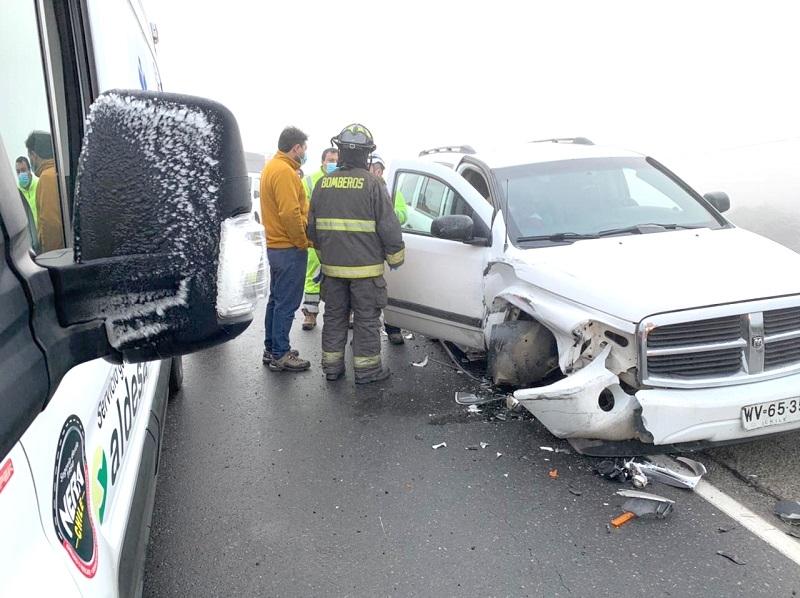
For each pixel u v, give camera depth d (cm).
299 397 494
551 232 438
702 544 289
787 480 337
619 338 336
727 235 425
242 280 114
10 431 85
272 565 292
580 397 324
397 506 336
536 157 507
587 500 330
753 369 328
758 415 321
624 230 437
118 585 164
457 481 356
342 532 315
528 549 293
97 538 154
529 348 400
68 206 187
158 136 111
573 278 363
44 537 119
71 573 125
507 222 441
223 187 112
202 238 111
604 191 476
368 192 470
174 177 111
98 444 173
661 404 314
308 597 270
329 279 504
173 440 429
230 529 322
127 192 110
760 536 292
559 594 263
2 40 148
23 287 94
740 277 345
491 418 434
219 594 274
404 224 552
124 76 241
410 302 514
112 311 110
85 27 202
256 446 414
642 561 280
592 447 347
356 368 509
